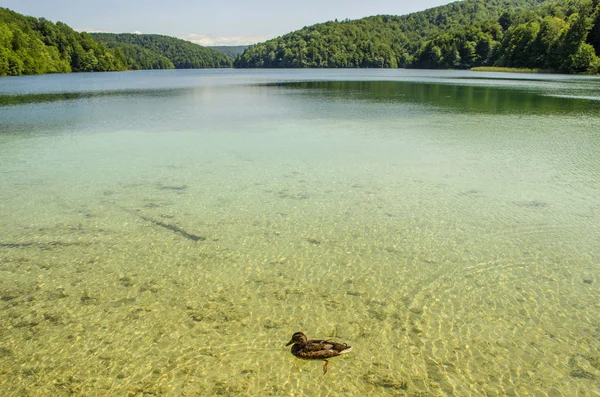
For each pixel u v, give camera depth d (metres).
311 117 29.64
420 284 8.03
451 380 5.62
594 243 9.69
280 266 8.79
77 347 6.32
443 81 73.38
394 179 14.76
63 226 10.78
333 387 5.50
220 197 12.98
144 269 8.68
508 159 17.39
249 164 16.77
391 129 24.58
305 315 7.07
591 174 15.13
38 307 7.36
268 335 6.55
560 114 30.83
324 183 14.35
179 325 6.83
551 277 8.23
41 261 9.02
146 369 5.85
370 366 5.88
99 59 148.75
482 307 7.26
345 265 8.80
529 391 5.43
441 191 13.44
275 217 11.43
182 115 30.86
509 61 112.12
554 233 10.25
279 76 107.94
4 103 38.84
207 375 5.71
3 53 100.94
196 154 18.42
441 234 10.29
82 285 8.07
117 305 7.40
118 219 11.26
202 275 8.43
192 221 11.15
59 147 19.80
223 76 112.69
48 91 54.25
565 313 7.07
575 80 71.62
